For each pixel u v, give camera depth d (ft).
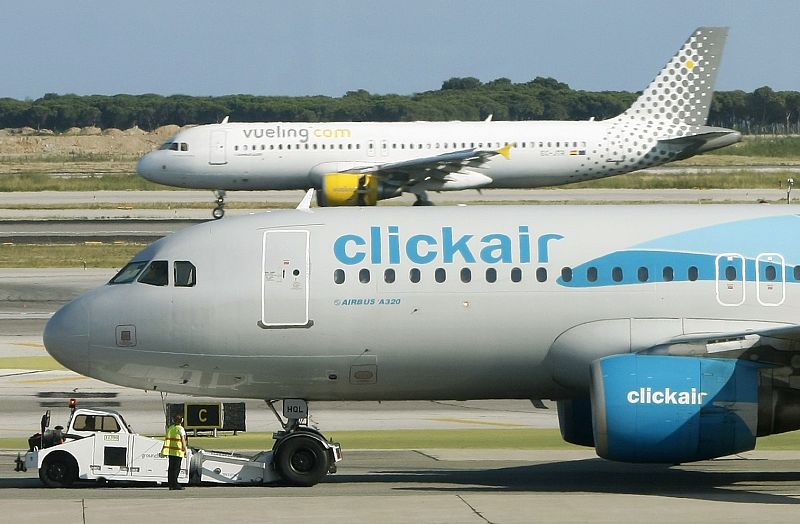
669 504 223.30
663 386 241.96
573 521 207.51
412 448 306.35
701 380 242.58
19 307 544.62
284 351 258.37
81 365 264.93
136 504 224.94
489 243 260.42
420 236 261.44
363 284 257.34
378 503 224.53
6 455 293.02
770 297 258.98
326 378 261.85
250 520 209.15
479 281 257.75
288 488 251.39
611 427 242.17
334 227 263.49
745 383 242.78
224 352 258.98
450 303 257.14
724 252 260.42
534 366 261.03
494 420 349.00
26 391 380.78
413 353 258.98
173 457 246.68
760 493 241.96
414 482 260.01
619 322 257.34
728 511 216.13
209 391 268.00
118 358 262.26
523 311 257.55
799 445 315.99
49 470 250.78
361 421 347.36
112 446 252.42
